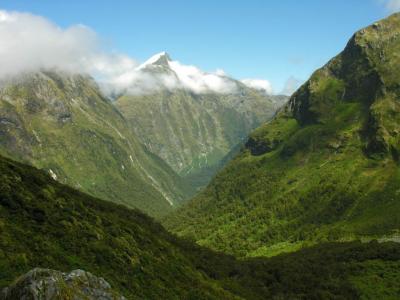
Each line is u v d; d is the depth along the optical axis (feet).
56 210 387.14
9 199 344.69
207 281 499.92
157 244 506.89
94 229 396.78
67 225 369.50
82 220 400.26
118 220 493.77
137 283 363.56
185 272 474.49
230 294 486.79
